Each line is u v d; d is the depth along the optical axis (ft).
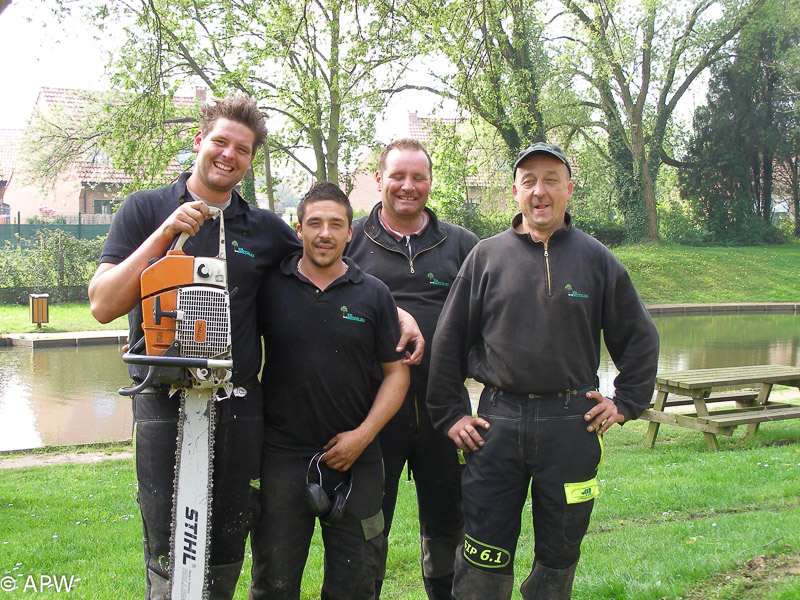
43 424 32.04
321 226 9.66
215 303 8.11
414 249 11.80
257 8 50.34
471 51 41.09
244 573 14.05
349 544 9.75
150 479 8.66
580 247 9.94
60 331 63.10
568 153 111.24
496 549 9.75
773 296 91.20
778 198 141.28
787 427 28.19
